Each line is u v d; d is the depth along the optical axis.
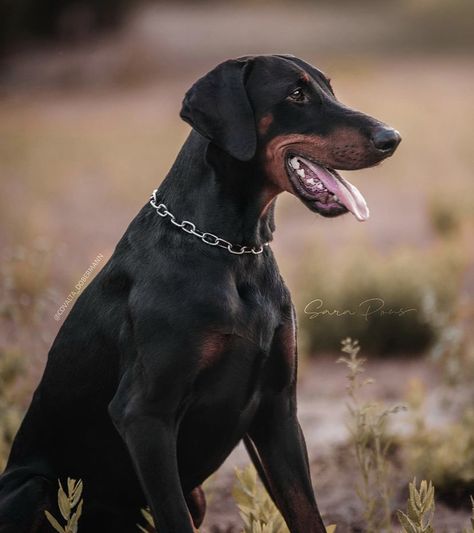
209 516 7.99
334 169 5.99
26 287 13.29
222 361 5.60
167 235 5.77
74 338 6.04
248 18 85.44
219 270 5.64
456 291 13.34
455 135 34.06
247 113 5.80
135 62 58.03
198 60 62.66
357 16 85.06
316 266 14.47
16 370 9.77
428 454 8.49
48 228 20.69
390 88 47.66
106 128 41.28
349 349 6.67
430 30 73.06
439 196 20.97
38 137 38.59
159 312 5.55
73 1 67.56
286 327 5.85
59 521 6.03
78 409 6.02
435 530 7.54
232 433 5.81
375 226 21.47
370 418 7.39
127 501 6.21
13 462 6.31
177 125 40.75
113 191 26.70
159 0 97.19
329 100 6.04
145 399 5.51
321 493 8.41
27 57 63.69
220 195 5.77
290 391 5.95
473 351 10.70
